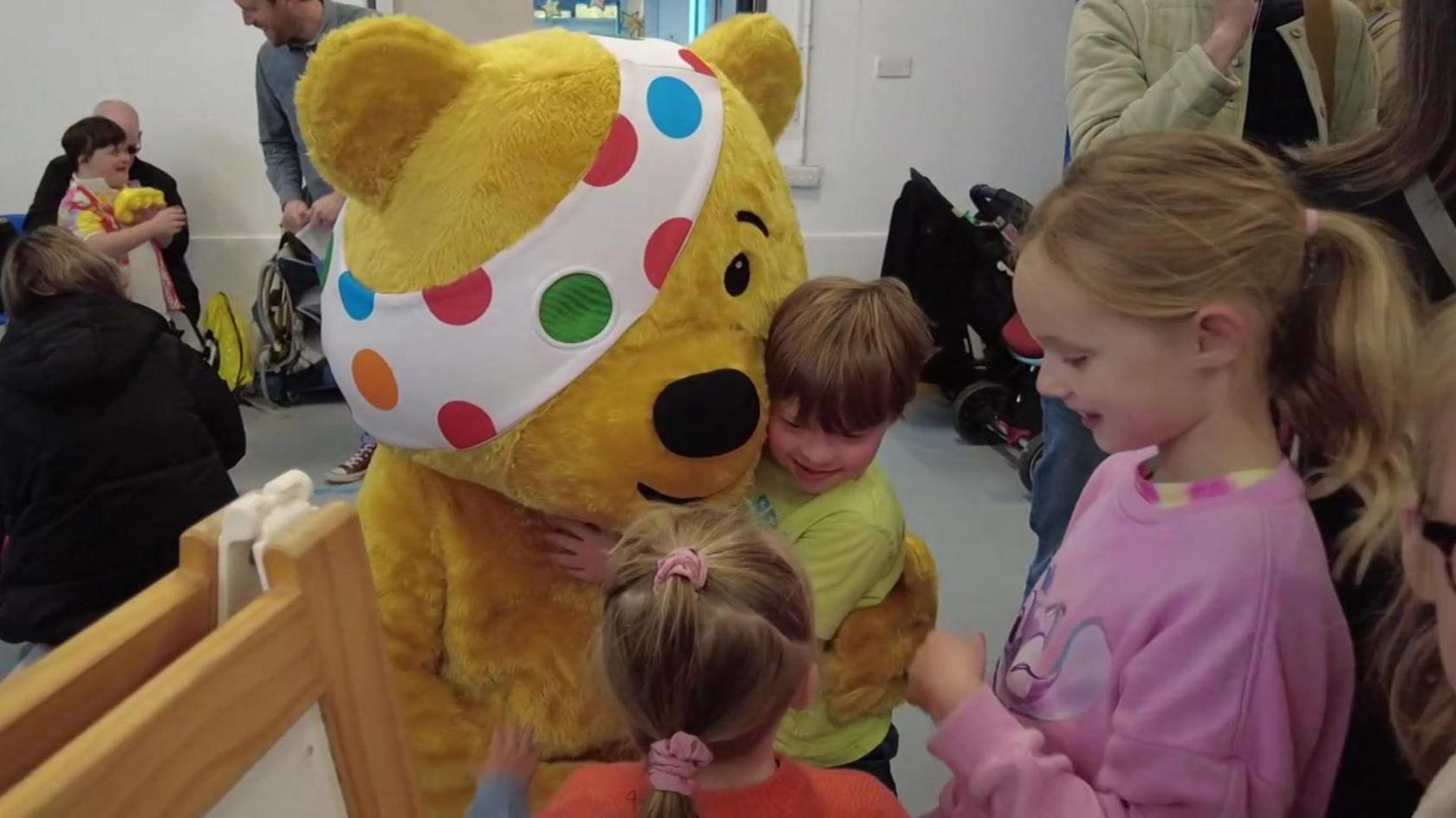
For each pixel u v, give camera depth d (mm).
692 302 946
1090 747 783
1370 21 1712
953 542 2785
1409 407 671
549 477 945
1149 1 1667
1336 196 911
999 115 4320
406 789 621
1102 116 1662
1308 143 1283
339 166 927
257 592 547
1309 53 1519
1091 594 797
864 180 4312
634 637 771
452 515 1051
